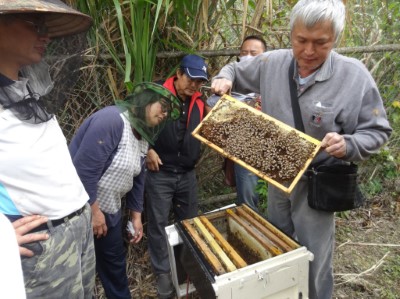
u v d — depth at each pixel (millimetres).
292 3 2814
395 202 3582
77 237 1414
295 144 1534
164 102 1752
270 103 1762
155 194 2383
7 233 704
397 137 3775
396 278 2609
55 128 1390
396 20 3758
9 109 1153
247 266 1444
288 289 1556
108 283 2148
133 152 1855
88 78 2268
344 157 1512
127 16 2230
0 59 1148
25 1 1016
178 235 1845
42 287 1283
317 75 1549
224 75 1890
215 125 1702
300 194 1763
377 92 1569
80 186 1487
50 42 1348
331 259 1892
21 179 1196
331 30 1382
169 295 2396
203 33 2479
